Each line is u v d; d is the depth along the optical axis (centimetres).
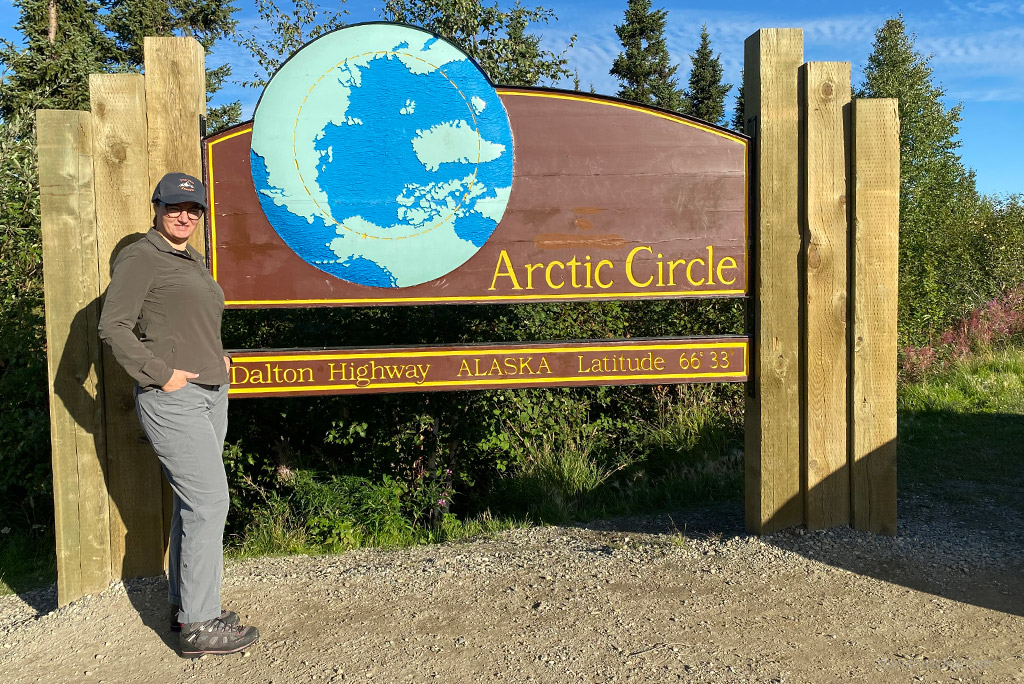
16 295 632
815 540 441
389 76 418
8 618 398
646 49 3697
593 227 434
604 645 327
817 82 438
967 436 706
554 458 686
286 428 623
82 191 391
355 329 599
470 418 652
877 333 449
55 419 392
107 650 337
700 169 439
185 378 316
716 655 317
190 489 323
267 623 356
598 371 440
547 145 430
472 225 427
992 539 445
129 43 2452
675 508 584
